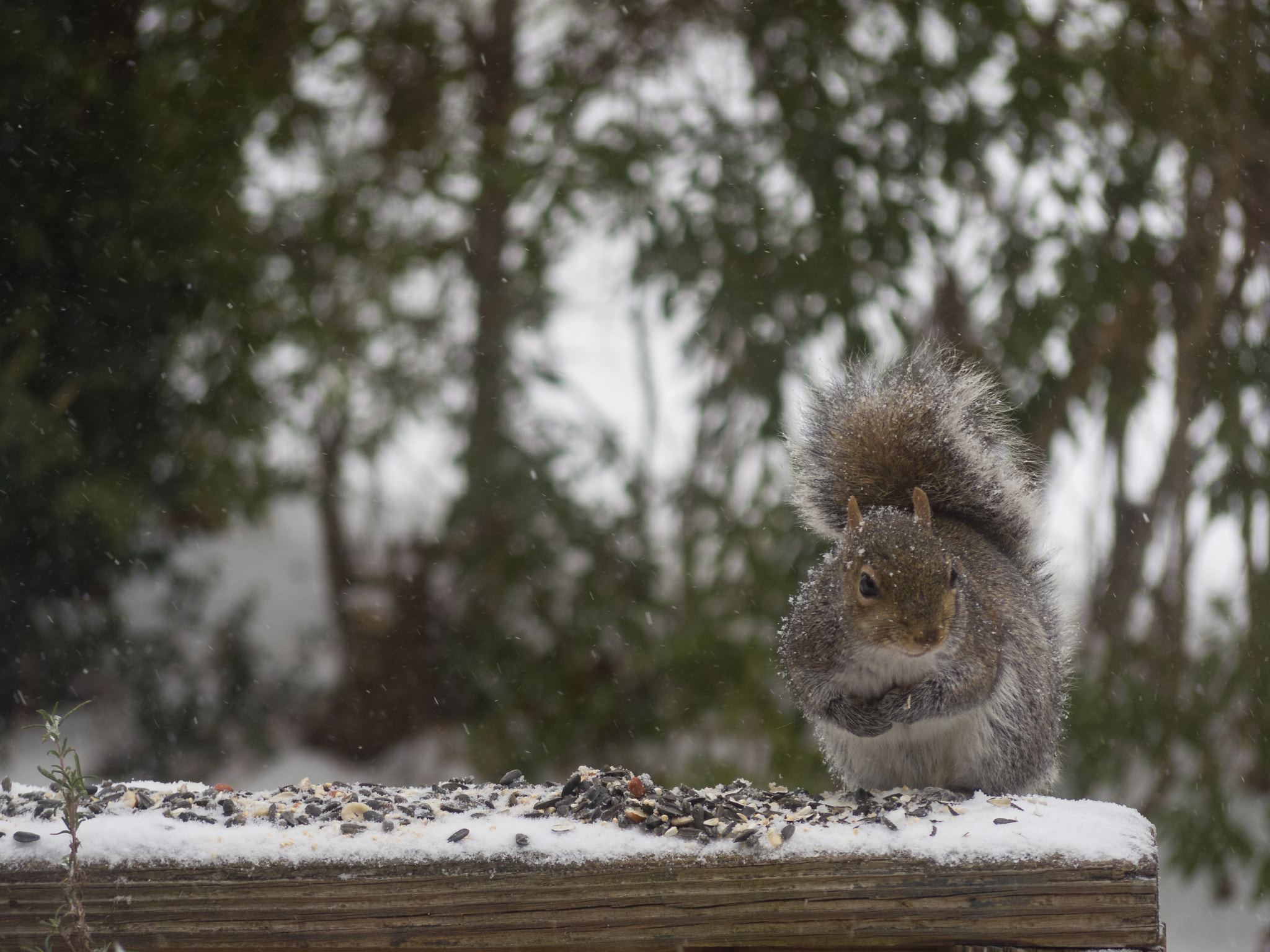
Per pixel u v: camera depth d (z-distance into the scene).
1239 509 12.61
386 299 15.61
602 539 14.63
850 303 12.91
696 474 13.90
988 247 13.06
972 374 6.90
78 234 14.04
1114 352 12.80
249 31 15.03
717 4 15.20
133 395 14.27
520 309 15.73
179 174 14.26
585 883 3.74
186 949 3.75
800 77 13.95
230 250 14.59
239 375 14.72
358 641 16.27
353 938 3.74
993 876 3.66
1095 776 12.35
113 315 14.13
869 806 4.17
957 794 4.46
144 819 4.00
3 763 13.62
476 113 16.56
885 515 5.41
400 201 16.06
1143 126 12.91
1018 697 5.46
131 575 14.84
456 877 3.74
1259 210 13.03
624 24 15.63
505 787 4.68
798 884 3.71
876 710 5.25
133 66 14.67
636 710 13.65
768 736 12.28
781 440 13.17
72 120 14.07
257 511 15.57
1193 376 12.66
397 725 15.82
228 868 3.76
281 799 4.34
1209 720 12.35
